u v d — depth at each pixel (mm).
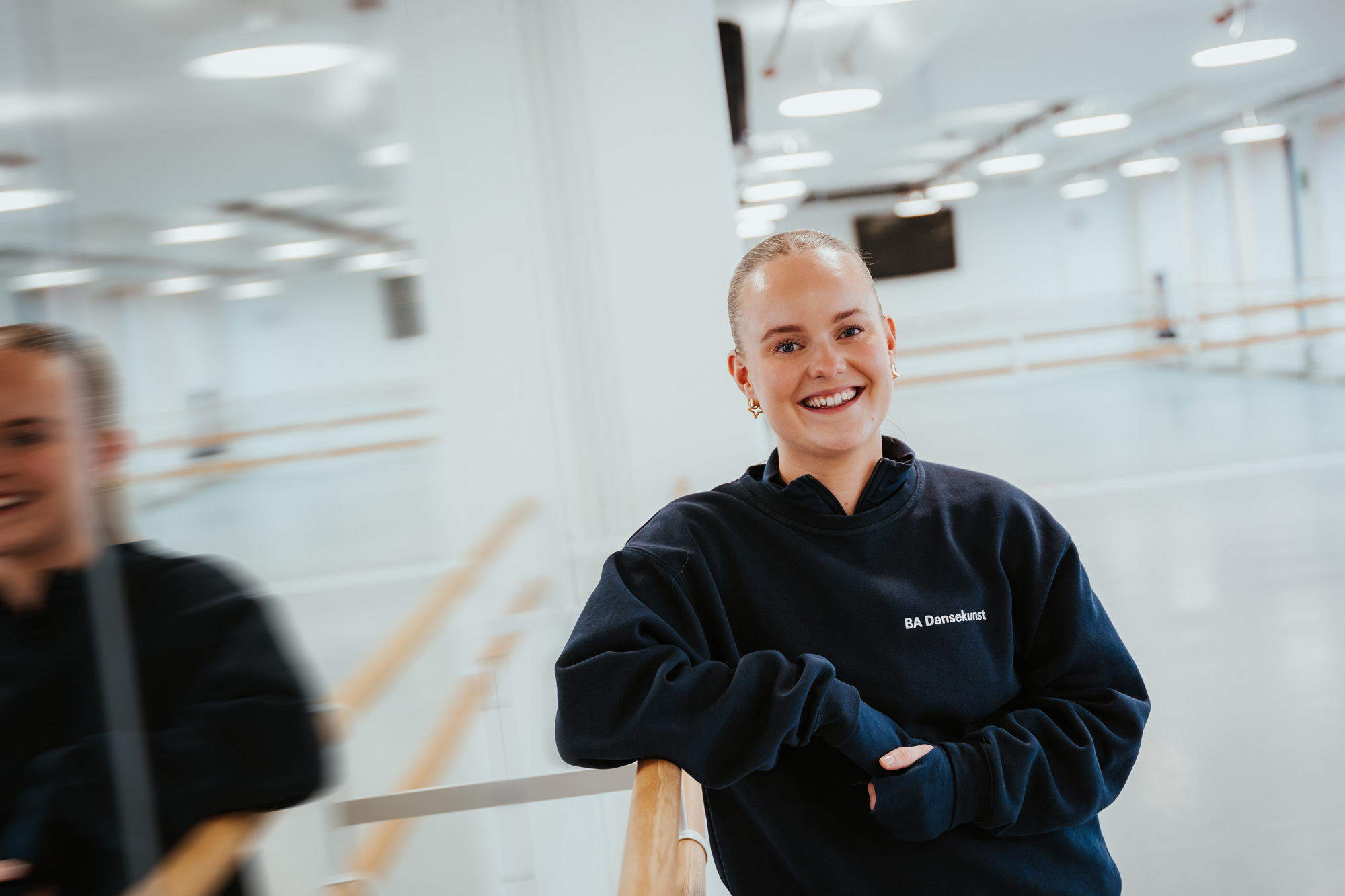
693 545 1055
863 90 4500
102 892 460
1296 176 6707
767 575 1062
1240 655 3510
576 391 2832
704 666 958
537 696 2178
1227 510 5383
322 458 665
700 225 2771
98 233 484
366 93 911
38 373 443
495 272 2410
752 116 6156
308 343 672
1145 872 2330
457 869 1119
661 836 777
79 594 457
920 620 1044
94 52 494
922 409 6723
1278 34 5918
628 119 2750
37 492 442
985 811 966
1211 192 6711
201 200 560
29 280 448
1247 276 6824
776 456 1140
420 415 1035
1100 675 1078
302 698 612
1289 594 4059
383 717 820
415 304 1054
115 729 471
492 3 2402
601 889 2510
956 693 1040
